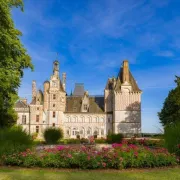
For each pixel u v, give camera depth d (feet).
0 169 42.01
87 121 258.57
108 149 45.96
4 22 72.13
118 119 245.24
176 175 37.47
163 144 53.42
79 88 290.97
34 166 43.83
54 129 107.76
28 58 88.84
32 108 252.62
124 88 249.55
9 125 112.47
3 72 75.41
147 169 42.11
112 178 35.37
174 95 172.04
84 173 38.88
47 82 259.19
